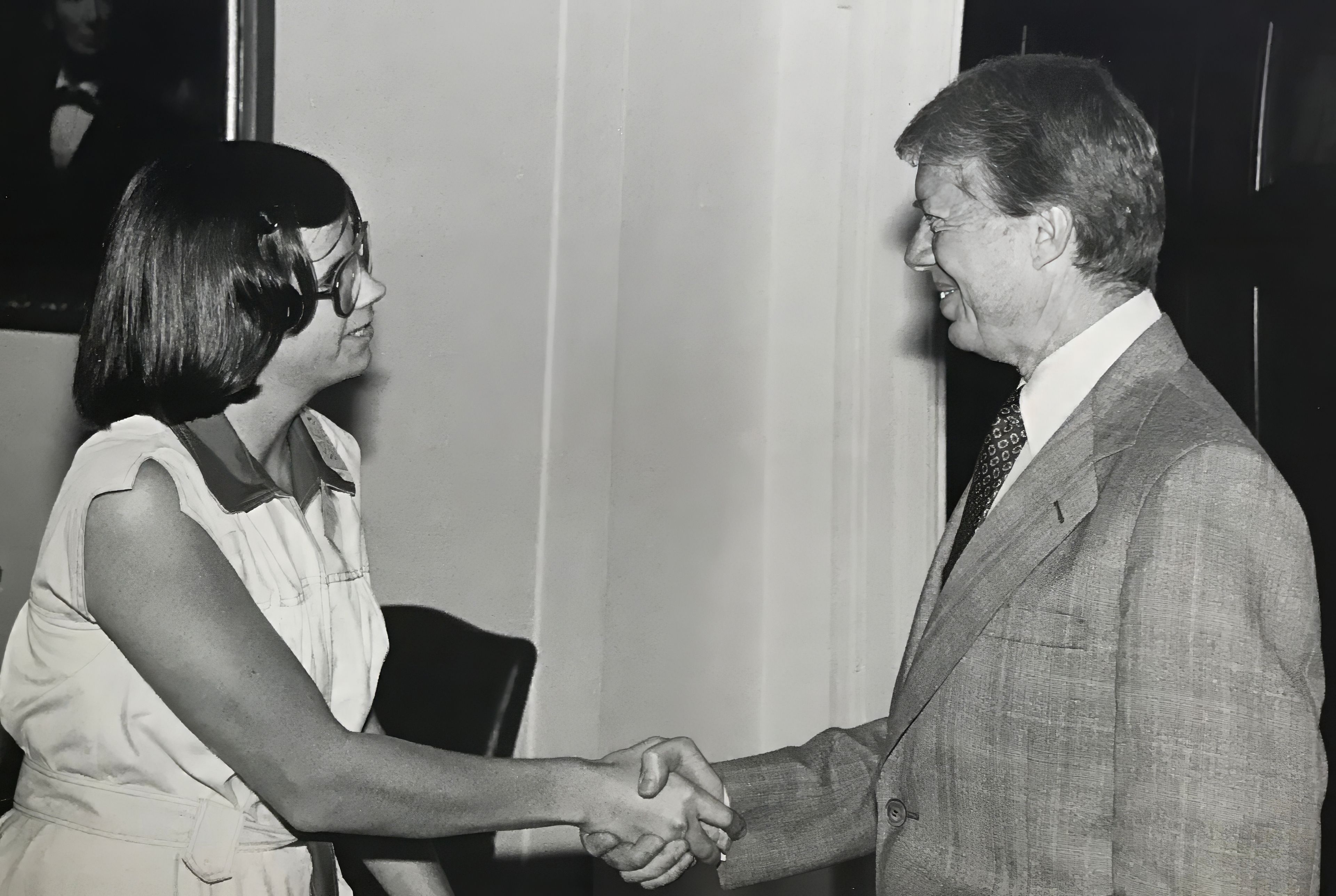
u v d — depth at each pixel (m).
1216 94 2.40
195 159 1.46
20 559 2.31
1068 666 1.27
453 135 2.69
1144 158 1.34
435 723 2.75
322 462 1.69
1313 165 2.29
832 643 2.63
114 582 1.36
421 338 2.70
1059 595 1.28
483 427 2.79
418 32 2.63
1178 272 2.45
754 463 2.70
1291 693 1.12
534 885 2.86
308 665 1.52
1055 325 1.39
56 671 1.43
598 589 2.94
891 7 2.51
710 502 2.74
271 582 1.49
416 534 2.72
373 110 2.59
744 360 2.71
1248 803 1.10
